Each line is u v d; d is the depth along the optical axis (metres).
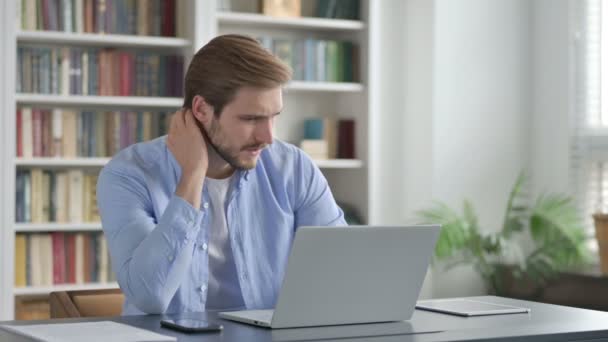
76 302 3.66
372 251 2.66
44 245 6.62
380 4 7.36
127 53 6.75
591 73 7.21
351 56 7.33
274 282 3.40
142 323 2.68
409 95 7.42
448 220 6.89
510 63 7.55
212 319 2.78
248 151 3.12
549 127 7.47
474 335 2.47
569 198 7.01
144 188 3.22
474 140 7.41
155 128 6.84
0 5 6.30
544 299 6.93
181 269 2.97
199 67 3.12
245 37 3.12
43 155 6.59
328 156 7.36
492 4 7.46
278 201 3.49
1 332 2.58
